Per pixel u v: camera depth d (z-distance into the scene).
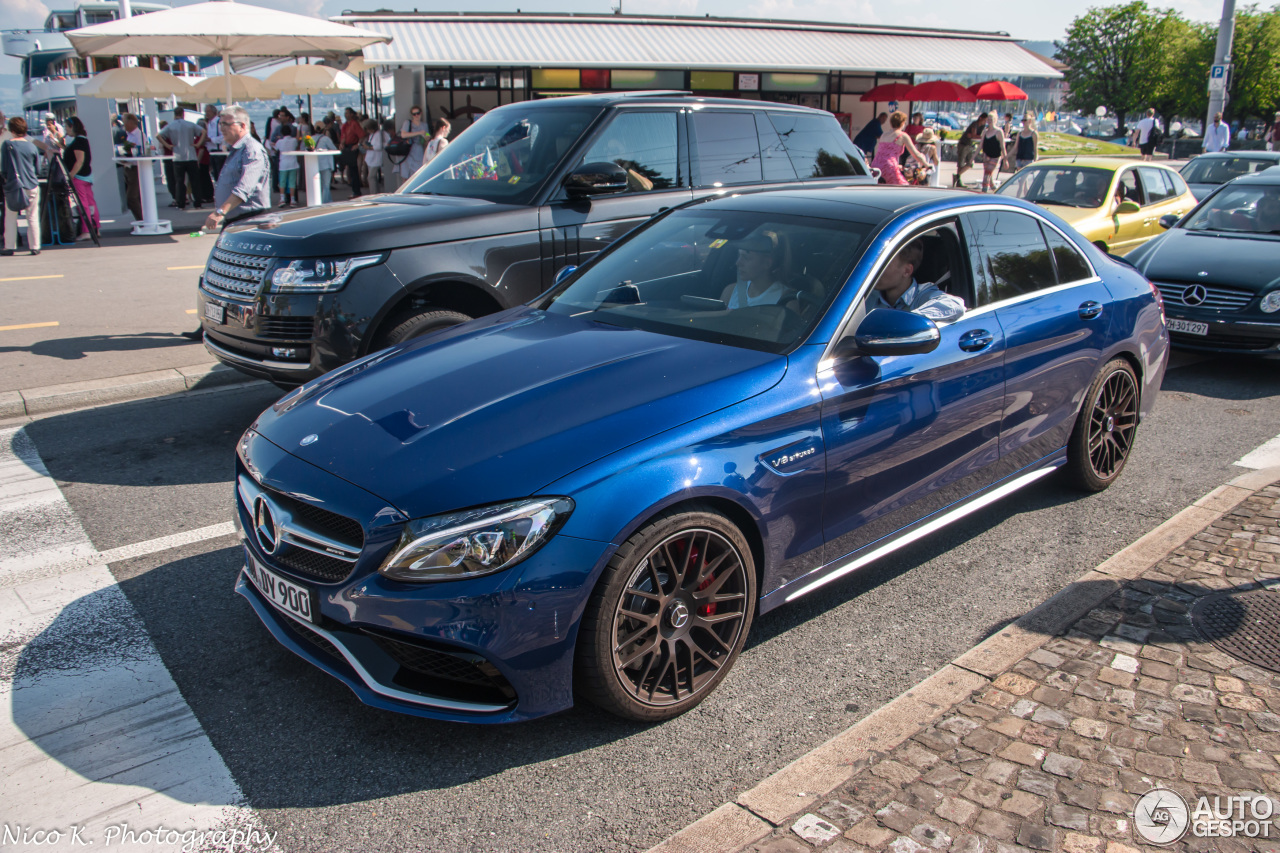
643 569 2.77
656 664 2.88
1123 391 4.74
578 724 2.96
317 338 5.08
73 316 8.93
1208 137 24.62
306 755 2.81
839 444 3.23
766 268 3.66
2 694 3.12
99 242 13.77
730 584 3.03
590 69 21.23
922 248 3.79
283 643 2.97
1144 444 5.65
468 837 2.47
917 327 3.18
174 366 7.18
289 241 5.16
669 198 6.24
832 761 2.62
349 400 3.23
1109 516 4.56
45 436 5.89
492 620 2.55
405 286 5.21
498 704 2.67
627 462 2.73
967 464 3.85
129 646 3.43
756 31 22.94
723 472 2.88
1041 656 3.13
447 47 18.95
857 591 3.85
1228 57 24.03
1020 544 4.27
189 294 10.03
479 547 2.55
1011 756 2.62
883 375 3.38
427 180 6.32
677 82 21.98
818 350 3.27
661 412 2.89
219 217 8.23
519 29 20.38
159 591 3.86
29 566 4.09
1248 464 5.27
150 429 6.02
